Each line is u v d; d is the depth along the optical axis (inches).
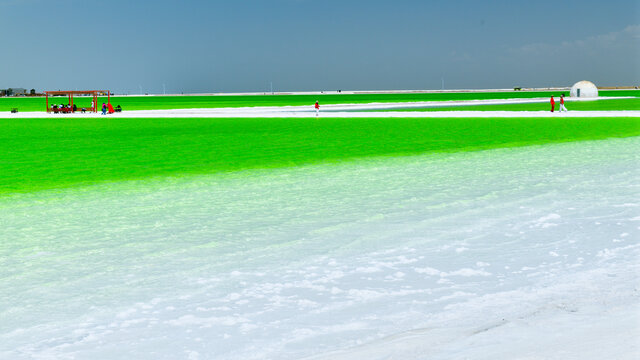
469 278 234.1
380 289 224.4
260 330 186.9
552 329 161.8
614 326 159.5
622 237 291.7
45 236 326.3
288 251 283.9
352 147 829.2
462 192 440.8
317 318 195.6
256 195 448.8
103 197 455.5
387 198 422.3
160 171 610.2
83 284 240.2
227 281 239.8
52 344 180.7
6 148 888.9
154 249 293.9
